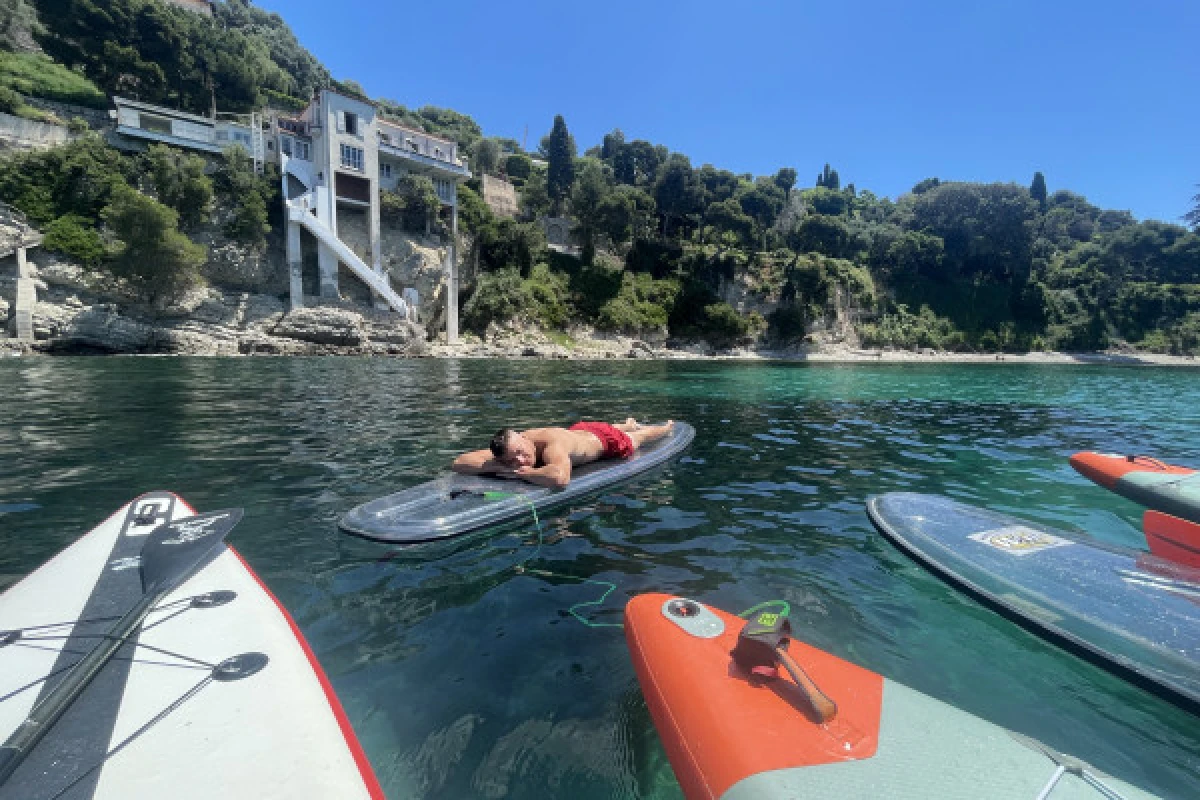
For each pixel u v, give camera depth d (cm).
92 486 482
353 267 3278
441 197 4041
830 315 5684
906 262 6562
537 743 204
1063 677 252
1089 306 6788
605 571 346
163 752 156
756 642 200
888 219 8456
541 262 4647
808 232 6103
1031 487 569
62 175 2719
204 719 170
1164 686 235
